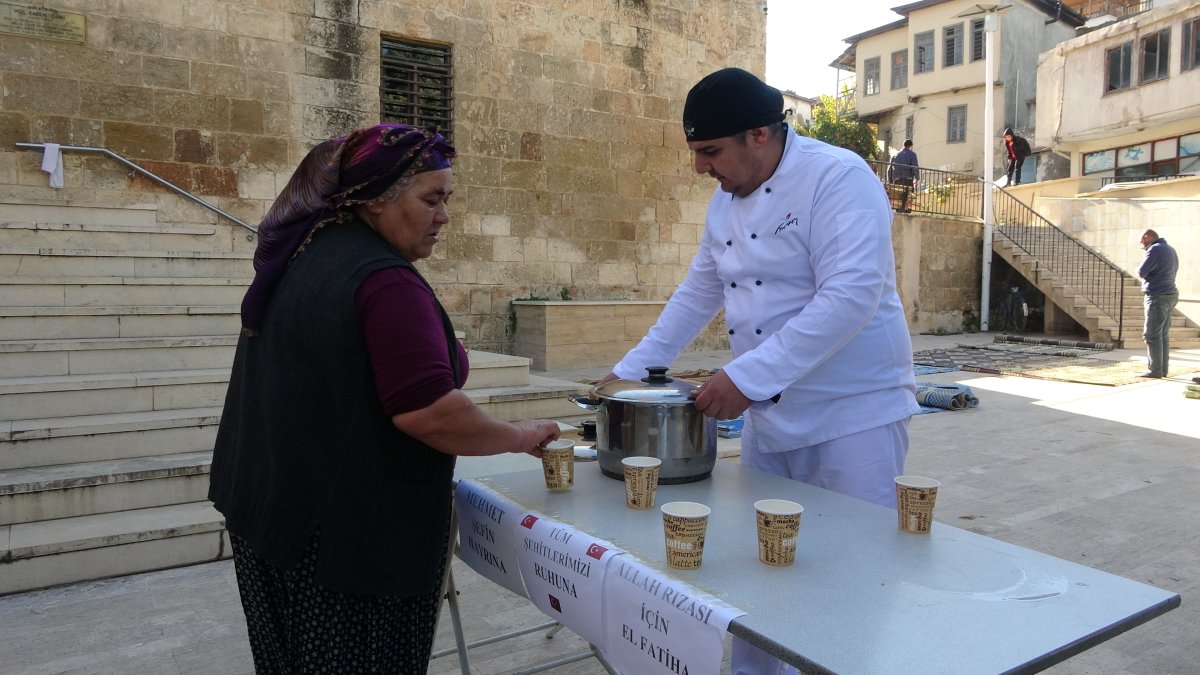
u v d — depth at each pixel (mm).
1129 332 14281
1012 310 16719
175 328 5730
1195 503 4941
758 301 2342
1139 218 16156
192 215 8391
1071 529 4469
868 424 2307
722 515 1903
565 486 2113
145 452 4414
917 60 29594
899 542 1728
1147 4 28750
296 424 1556
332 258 1579
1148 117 19562
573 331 10141
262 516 1594
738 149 2227
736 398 2059
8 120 7594
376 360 1529
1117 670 2936
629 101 11344
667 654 1481
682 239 11930
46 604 3424
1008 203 18000
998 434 6934
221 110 8570
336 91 9211
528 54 10500
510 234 10492
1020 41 27859
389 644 1669
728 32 12180
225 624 3256
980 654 1222
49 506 3877
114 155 7938
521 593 1969
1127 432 7000
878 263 2125
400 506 1609
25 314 5215
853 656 1212
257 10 8711
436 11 9820
